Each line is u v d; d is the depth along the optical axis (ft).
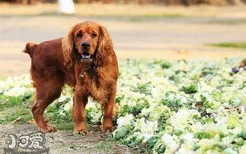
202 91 39.91
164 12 155.63
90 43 31.53
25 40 85.81
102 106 33.45
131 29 110.22
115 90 33.19
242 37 99.45
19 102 41.04
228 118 30.71
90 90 32.42
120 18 133.59
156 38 95.14
